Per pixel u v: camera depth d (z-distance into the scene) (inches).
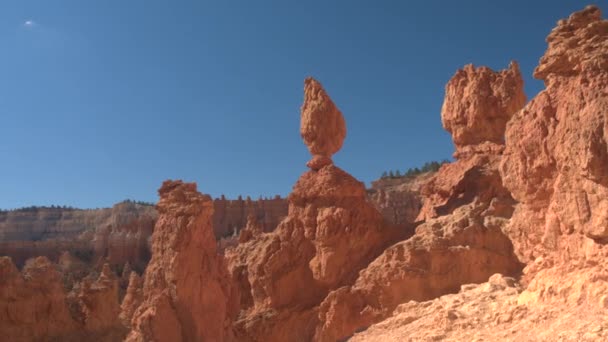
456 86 1561.3
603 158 449.7
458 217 1240.2
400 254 1179.3
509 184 609.0
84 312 1221.7
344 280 1325.0
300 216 1457.9
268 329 1339.8
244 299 1539.1
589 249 483.5
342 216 1375.5
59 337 1121.4
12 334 1053.2
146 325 1003.3
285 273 1412.4
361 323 1136.8
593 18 555.2
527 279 628.7
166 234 1097.4
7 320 1055.0
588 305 458.3
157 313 1011.9
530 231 589.6
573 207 494.6
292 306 1378.0
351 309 1158.3
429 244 1164.5
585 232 479.2
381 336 695.1
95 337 1181.1
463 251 1133.7
